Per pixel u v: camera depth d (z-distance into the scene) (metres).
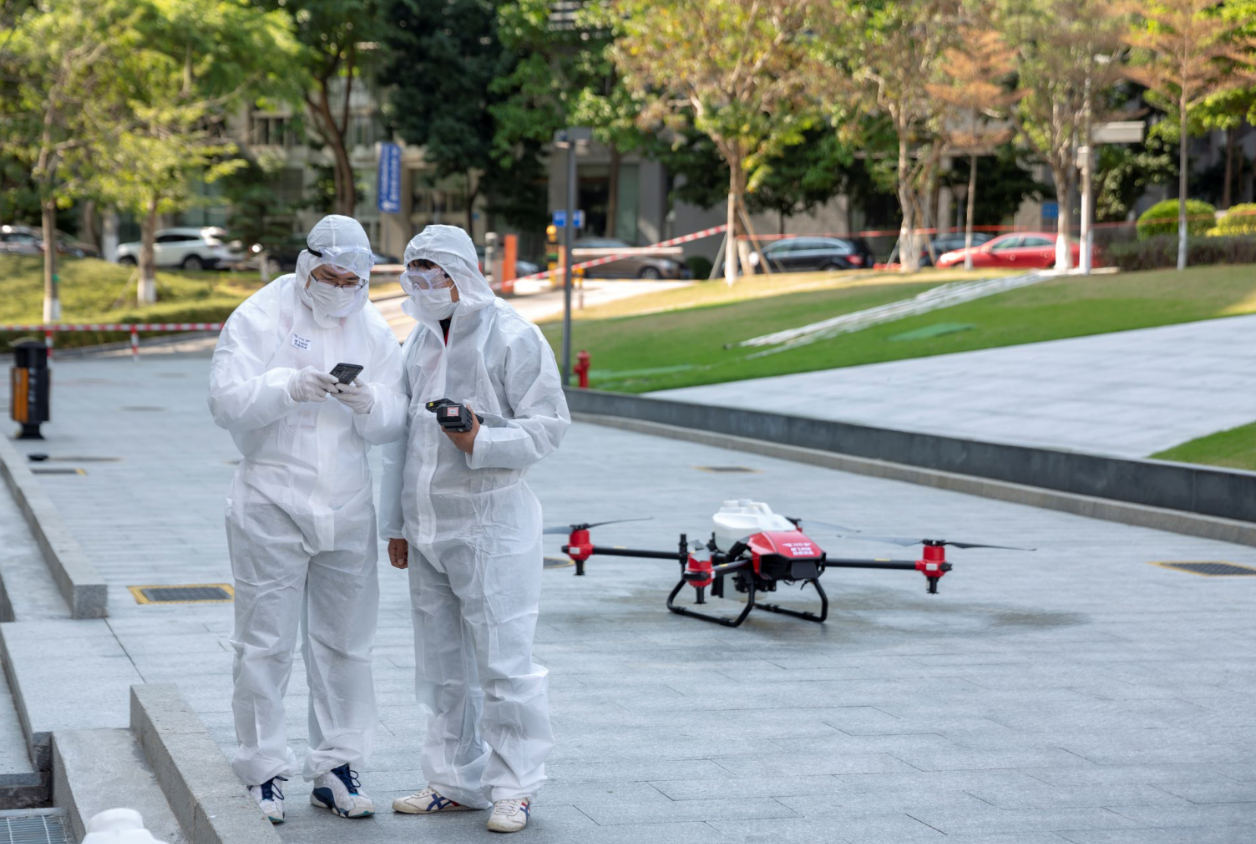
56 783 4.85
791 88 36.09
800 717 5.64
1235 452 13.92
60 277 41.56
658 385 23.31
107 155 35.31
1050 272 32.62
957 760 5.04
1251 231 29.84
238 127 59.19
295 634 4.32
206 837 3.68
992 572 9.61
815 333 27.22
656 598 8.44
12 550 9.46
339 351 4.32
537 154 58.16
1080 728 5.51
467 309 4.22
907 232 37.34
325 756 4.36
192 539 10.27
